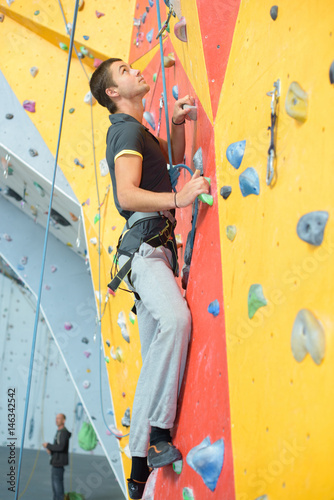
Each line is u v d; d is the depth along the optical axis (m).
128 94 1.90
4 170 3.98
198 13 1.81
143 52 2.98
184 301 1.60
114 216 3.20
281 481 1.07
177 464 1.53
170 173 1.83
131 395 2.81
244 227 1.39
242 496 1.19
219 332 1.42
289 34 1.29
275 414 1.13
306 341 1.04
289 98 1.20
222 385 1.37
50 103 3.62
